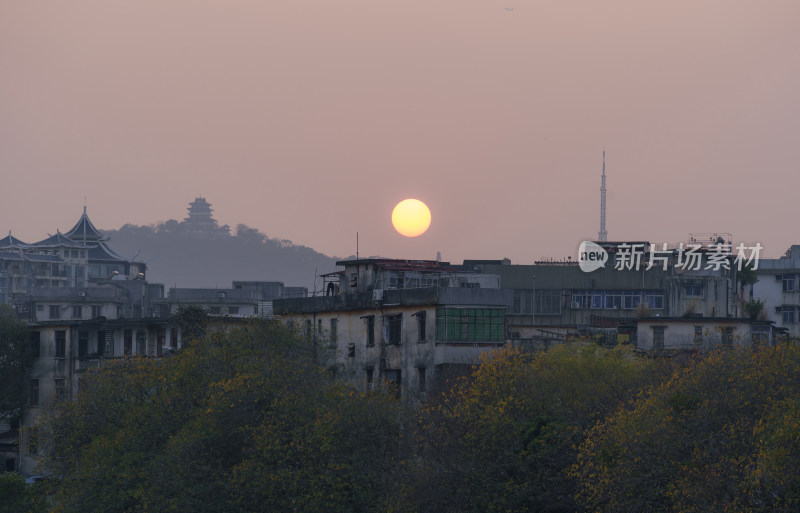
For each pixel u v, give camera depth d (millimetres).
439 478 138500
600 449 122500
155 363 193125
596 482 122688
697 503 110125
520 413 144500
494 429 138250
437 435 143750
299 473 148375
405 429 154375
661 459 118188
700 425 120938
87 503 167625
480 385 150625
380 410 156875
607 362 156250
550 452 134250
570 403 147375
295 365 177125
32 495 186750
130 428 173500
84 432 186750
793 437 107625
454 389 164500
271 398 165375
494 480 136000
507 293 197750
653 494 117125
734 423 121312
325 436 150000
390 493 145250
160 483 156625
